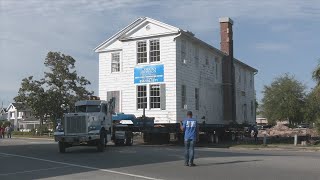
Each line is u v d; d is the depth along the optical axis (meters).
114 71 38.16
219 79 43.69
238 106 48.88
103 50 38.72
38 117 65.69
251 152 24.84
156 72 35.03
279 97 48.25
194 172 14.27
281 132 54.00
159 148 27.77
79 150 26.19
